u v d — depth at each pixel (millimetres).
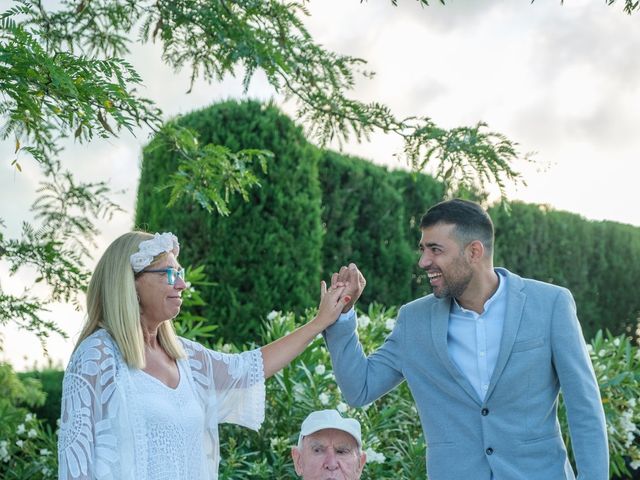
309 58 3510
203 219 6348
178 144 3562
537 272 8414
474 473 2508
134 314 2451
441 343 2588
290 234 6473
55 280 3227
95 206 3428
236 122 6457
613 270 8969
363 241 7348
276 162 6477
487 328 2592
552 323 2549
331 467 2740
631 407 4855
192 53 3713
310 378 4141
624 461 5273
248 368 2816
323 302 2861
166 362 2596
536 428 2504
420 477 4090
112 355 2406
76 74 2381
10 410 4910
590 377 2510
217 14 3455
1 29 2283
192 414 2539
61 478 2281
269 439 4352
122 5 3576
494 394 2512
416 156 3389
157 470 2385
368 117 3428
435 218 2600
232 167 3580
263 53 3350
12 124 2830
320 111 3559
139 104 2805
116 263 2488
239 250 6348
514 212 8359
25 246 3240
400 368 2752
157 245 2514
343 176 7352
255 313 6324
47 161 3340
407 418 4574
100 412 2344
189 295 4824
